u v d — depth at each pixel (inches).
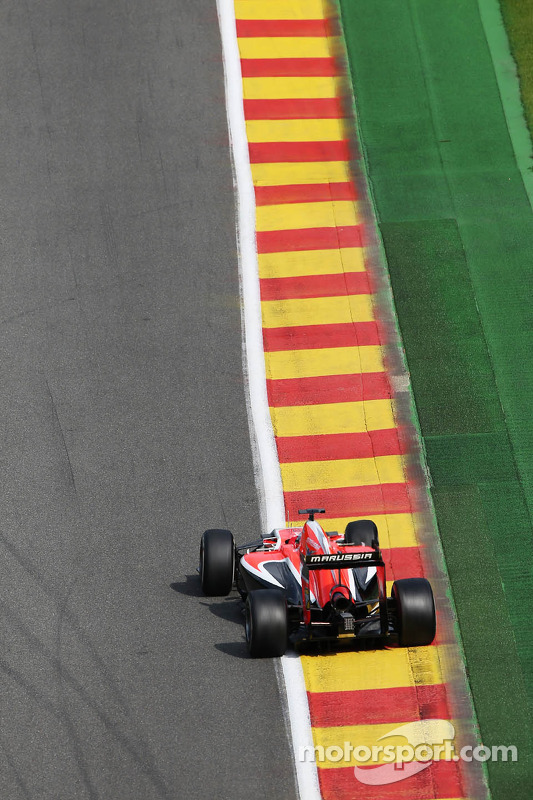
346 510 2114.9
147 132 3198.8
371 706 1649.9
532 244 2819.9
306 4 3644.2
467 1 3624.5
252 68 3408.0
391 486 2171.5
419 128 3196.4
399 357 2502.5
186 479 2176.4
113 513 2085.4
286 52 3464.6
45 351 2513.5
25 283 2716.5
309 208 2947.8
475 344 2529.5
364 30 3533.5
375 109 3262.8
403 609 1662.2
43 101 3307.1
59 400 2377.0
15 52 3481.8
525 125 3198.8
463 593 1915.6
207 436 2284.7
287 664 1718.8
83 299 2669.8
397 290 2689.5
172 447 2253.9
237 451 2250.2
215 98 3307.1
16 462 2209.6
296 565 1755.7
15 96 3324.3
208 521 2073.1
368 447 2265.0
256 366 2477.9
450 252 2795.3
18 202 2974.9
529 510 2110.0
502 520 2086.6
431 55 3437.5
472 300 2655.0
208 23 3582.7
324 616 1654.8
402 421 2331.4
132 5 3671.3
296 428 2311.8
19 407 2356.1
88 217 2930.6
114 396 2390.5
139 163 3095.5
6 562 1961.1
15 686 1686.8
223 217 2925.7
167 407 2359.7
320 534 1670.8
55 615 1838.1
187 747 1574.8
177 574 1940.2
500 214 2918.3
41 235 2869.1
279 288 2704.2
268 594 1675.7
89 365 2474.2
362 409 2359.7
